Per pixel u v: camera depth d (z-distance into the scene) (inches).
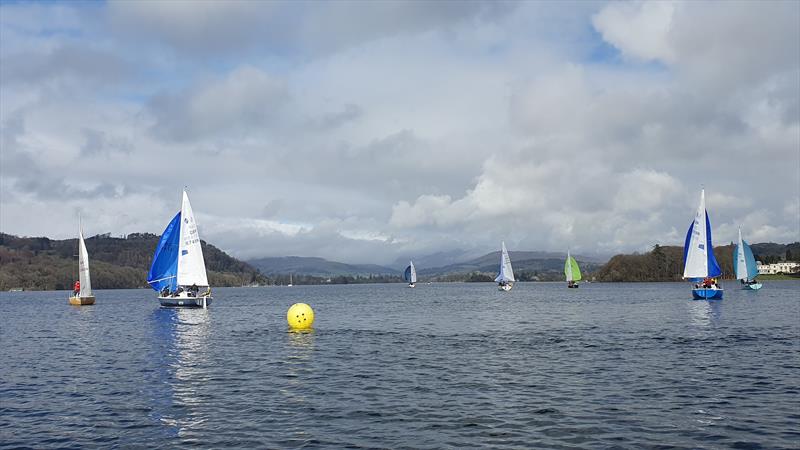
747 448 575.8
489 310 2930.6
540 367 1048.8
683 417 688.4
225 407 764.6
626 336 1544.0
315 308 3395.7
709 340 1427.2
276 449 586.9
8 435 652.7
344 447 589.9
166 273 2768.2
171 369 1085.8
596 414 703.7
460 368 1052.5
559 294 5398.6
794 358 1121.4
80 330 1996.8
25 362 1215.6
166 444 609.9
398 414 717.3
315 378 968.9
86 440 629.9
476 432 634.8
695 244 3083.2
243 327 1991.9
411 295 6220.5
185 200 2719.0
